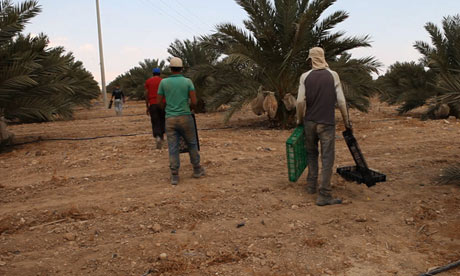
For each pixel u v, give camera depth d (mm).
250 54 9578
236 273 2926
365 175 4398
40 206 4457
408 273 2832
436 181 4840
